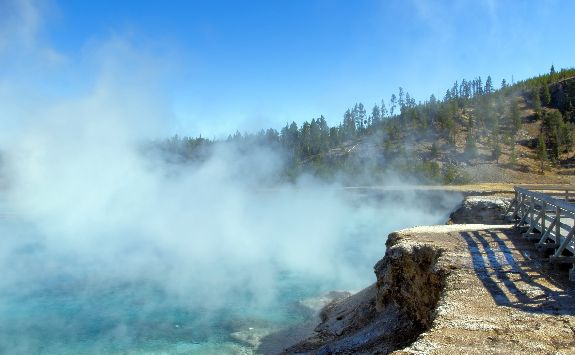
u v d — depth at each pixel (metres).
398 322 16.38
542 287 11.87
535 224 17.42
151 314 24.22
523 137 115.31
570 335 8.62
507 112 131.50
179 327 22.25
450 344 8.48
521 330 8.99
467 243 16.98
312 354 16.92
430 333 9.11
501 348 8.17
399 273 17.44
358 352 15.46
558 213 15.13
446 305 10.85
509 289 11.80
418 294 15.77
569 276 12.48
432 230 20.12
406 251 16.97
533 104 131.25
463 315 10.06
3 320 23.23
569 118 118.69
